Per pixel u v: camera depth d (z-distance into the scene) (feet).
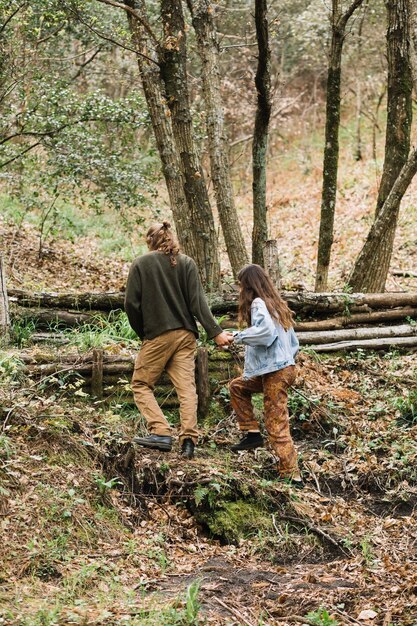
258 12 26.02
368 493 20.33
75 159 37.06
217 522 18.35
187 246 29.86
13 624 12.82
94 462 18.78
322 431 22.52
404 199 53.06
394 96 31.60
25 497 16.74
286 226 57.93
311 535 18.08
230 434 21.67
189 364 19.93
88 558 15.99
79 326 24.98
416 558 17.06
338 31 30.71
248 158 77.41
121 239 46.68
